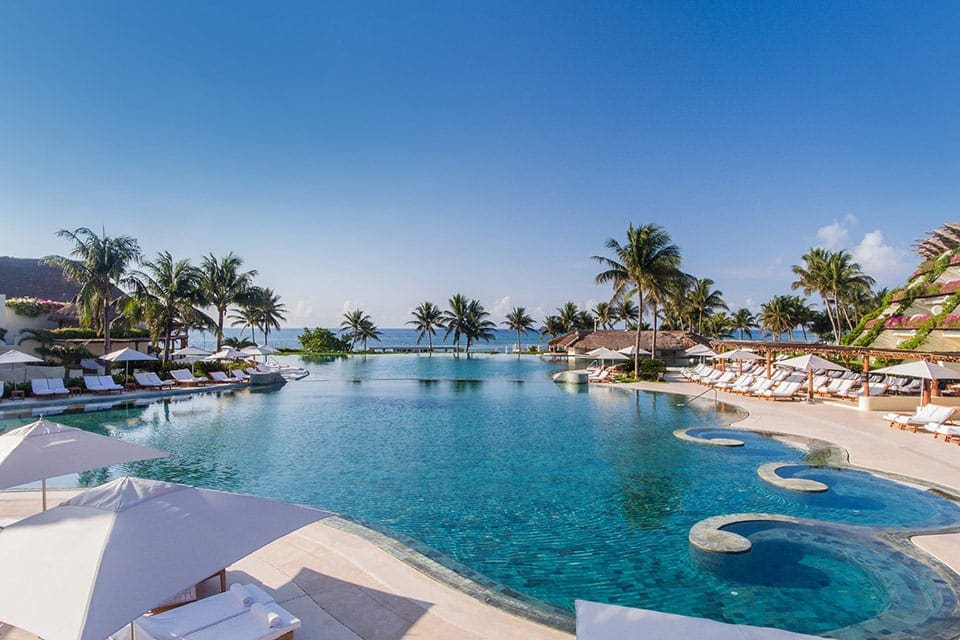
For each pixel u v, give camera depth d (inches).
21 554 151.6
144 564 146.2
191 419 826.8
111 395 1001.5
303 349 3046.3
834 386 1065.5
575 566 324.5
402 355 2778.1
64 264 1194.6
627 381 1409.9
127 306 1365.7
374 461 569.0
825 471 513.7
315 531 350.9
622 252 1534.2
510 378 1579.7
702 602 281.3
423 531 378.9
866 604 274.1
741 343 1455.5
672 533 374.0
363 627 232.1
